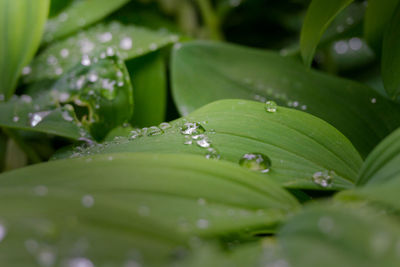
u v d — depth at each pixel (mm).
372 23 274
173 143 248
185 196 230
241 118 253
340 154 247
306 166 244
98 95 274
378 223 218
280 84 279
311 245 219
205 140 249
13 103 274
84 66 281
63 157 258
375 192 224
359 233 218
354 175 244
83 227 222
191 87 281
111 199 228
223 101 260
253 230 233
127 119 274
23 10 281
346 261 214
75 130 265
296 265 217
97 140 268
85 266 219
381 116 268
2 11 280
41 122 266
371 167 236
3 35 278
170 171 233
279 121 252
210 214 228
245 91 279
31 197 226
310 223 221
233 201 230
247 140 248
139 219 223
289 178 242
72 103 274
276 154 246
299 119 252
